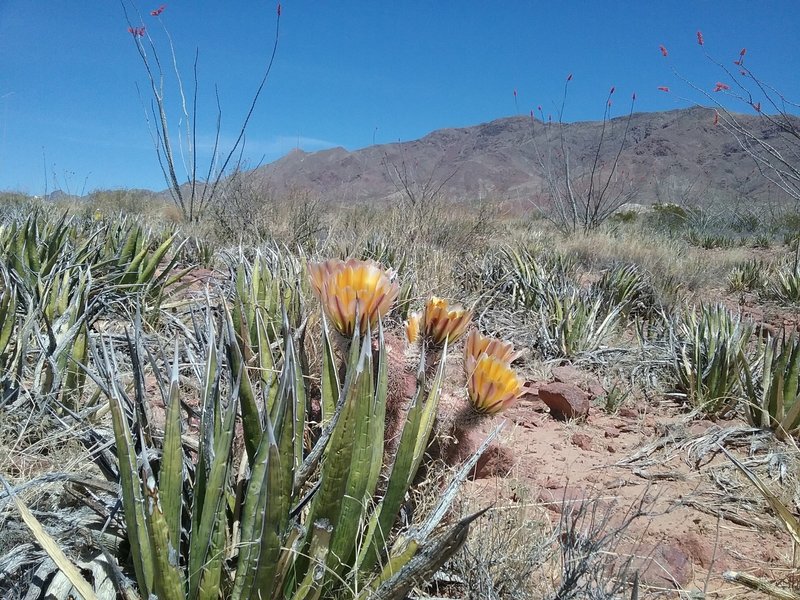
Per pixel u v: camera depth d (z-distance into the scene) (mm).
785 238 16625
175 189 12086
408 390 2340
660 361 4988
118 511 1985
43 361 3023
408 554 1714
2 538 1906
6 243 5324
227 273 6105
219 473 1621
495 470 2992
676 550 2510
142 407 2018
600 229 14680
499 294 6770
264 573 1561
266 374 2229
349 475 1729
